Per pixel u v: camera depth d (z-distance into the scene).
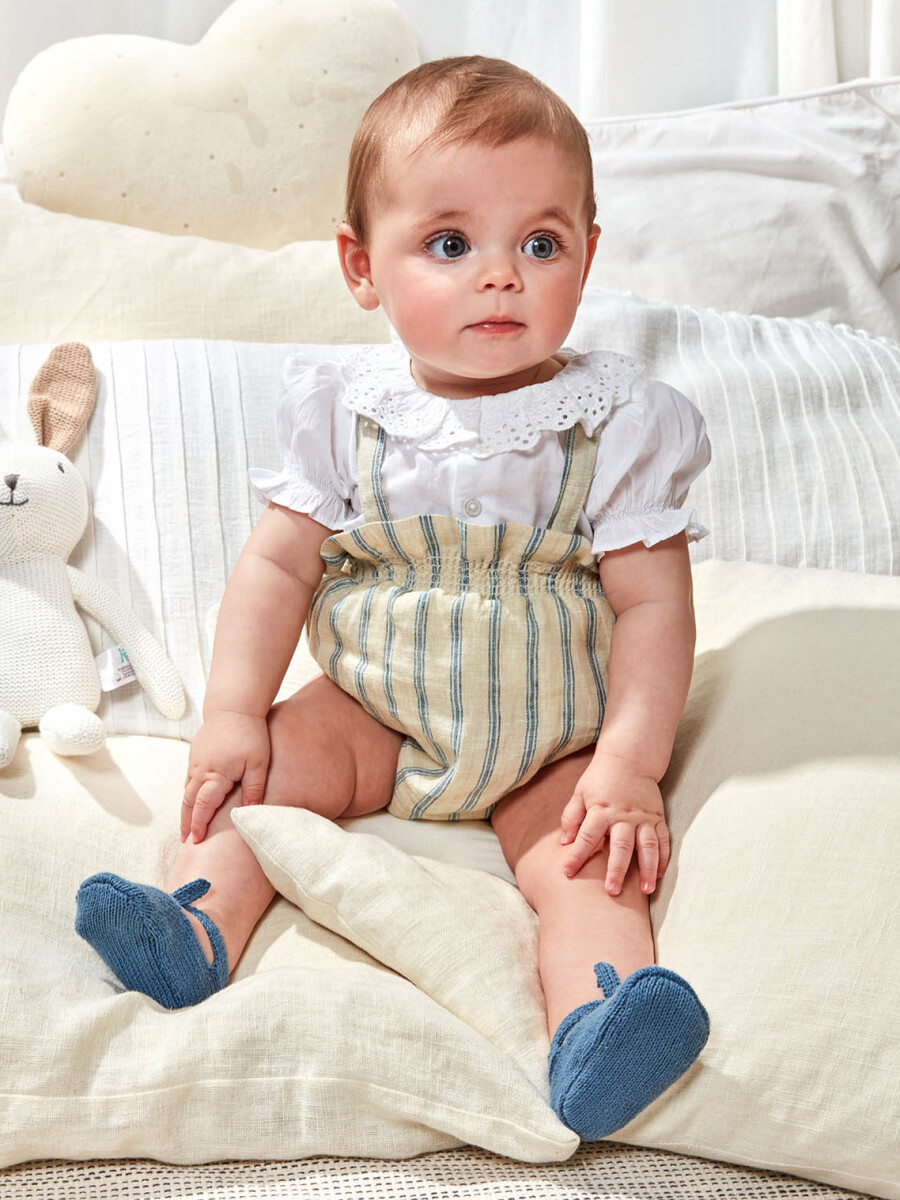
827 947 0.73
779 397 1.37
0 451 1.15
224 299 1.48
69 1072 0.70
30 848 0.90
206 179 1.61
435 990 0.80
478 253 0.94
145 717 1.16
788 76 1.74
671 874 0.88
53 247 1.47
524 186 0.92
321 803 0.99
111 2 1.73
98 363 1.32
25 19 1.72
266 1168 0.71
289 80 1.61
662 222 1.65
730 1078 0.70
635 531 0.99
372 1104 0.71
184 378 1.31
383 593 1.00
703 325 1.47
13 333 1.44
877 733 0.87
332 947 0.86
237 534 1.26
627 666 0.97
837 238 1.63
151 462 1.26
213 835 0.93
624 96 1.76
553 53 1.79
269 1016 0.73
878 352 1.46
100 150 1.58
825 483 1.31
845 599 1.10
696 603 1.18
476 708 0.96
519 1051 0.76
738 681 1.01
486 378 1.00
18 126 1.60
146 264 1.48
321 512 1.05
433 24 1.78
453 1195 0.69
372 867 0.84
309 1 1.63
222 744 0.97
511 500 1.00
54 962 0.79
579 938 0.84
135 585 1.21
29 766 1.01
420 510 1.01
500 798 1.00
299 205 1.64
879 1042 0.68
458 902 0.86
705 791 0.92
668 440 1.01
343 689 1.04
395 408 1.02
